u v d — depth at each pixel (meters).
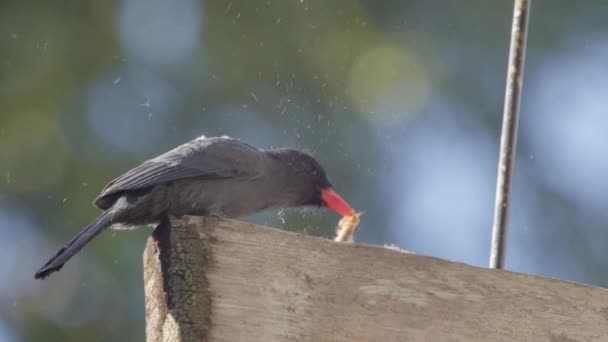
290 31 16.23
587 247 15.98
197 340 7.08
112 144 15.14
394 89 15.97
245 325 7.18
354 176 15.38
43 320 14.45
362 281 7.48
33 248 14.67
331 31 16.31
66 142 15.08
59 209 14.78
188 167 9.29
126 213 8.98
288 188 10.25
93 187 14.85
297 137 15.60
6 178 14.90
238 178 9.63
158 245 7.43
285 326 7.24
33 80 15.51
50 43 15.79
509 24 16.55
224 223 7.38
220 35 16.14
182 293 7.19
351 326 7.36
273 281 7.31
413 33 16.50
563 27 16.89
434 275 7.64
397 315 7.48
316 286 7.39
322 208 10.48
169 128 15.44
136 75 15.75
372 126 15.73
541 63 16.77
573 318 7.81
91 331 14.32
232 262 7.29
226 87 15.80
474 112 16.08
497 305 7.70
